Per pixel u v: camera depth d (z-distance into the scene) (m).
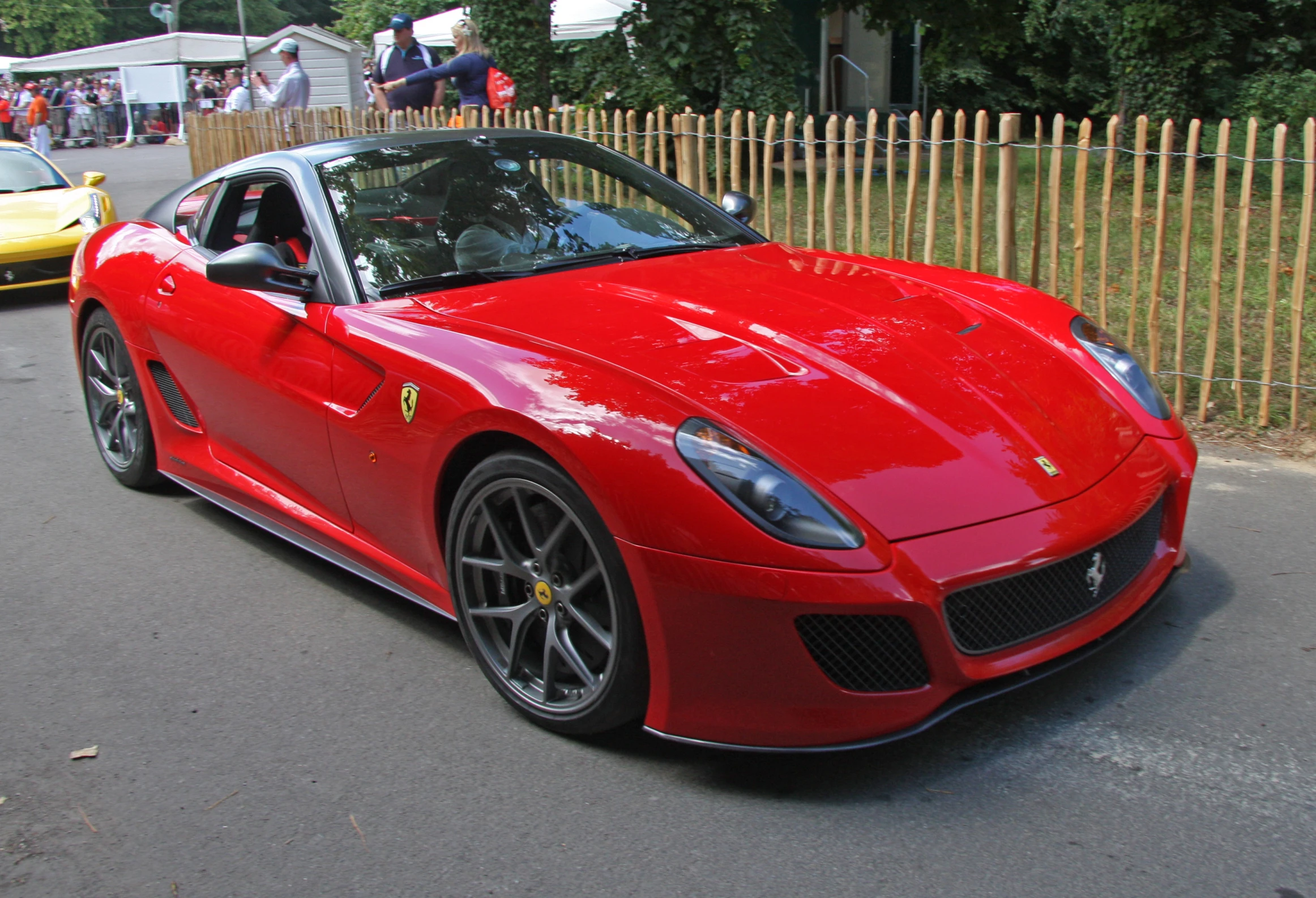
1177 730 2.46
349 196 3.33
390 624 3.21
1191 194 4.59
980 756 2.40
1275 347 5.49
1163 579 2.63
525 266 3.23
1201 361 5.29
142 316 3.93
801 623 2.14
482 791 2.38
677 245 3.50
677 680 2.28
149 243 4.09
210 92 33.31
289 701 2.80
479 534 2.67
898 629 2.15
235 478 3.68
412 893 2.07
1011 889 1.99
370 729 2.65
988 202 10.53
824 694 2.18
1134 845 2.09
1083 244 5.00
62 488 4.51
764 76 12.31
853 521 2.16
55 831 2.31
